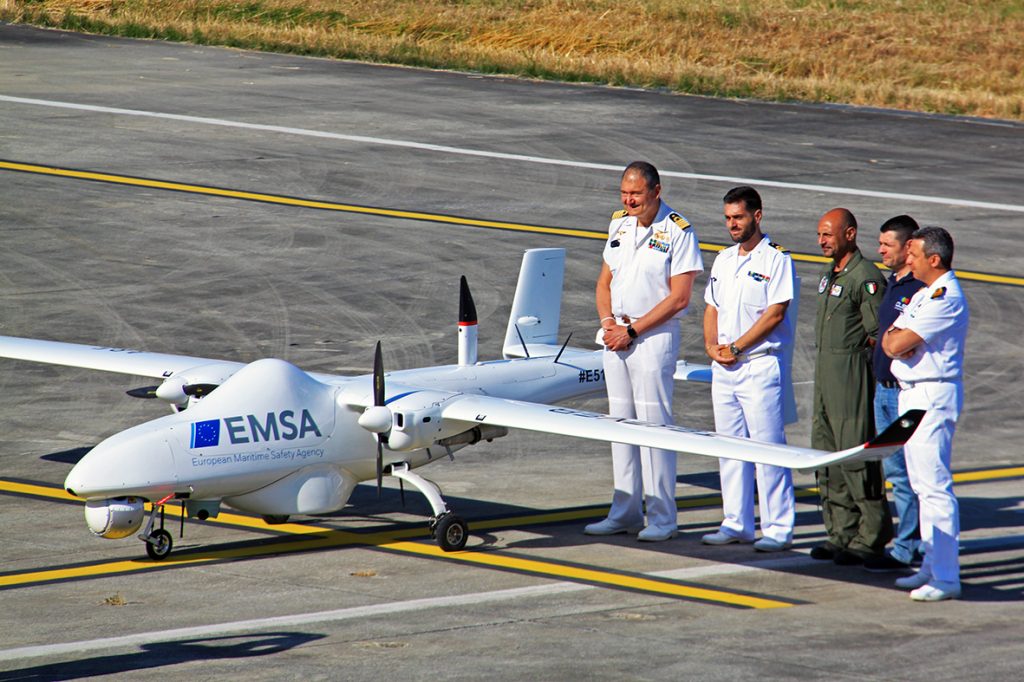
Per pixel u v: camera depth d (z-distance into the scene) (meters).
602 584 32.66
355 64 122.75
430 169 86.75
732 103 112.88
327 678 26.00
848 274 33.12
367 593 31.84
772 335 35.00
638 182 35.31
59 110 97.81
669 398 36.22
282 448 34.59
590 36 132.62
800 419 49.50
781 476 35.66
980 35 147.12
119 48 124.31
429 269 66.88
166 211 75.31
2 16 134.12
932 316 30.20
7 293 60.81
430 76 118.94
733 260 35.38
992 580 33.00
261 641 28.30
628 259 36.12
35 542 35.72
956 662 26.92
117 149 88.06
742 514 36.25
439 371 38.59
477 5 145.88
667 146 95.44
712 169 89.00
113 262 66.25
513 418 34.31
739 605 31.00
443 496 41.06
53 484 40.81
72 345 43.69
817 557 34.81
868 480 33.38
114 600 31.16
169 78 111.62
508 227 74.62
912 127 106.50
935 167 92.69
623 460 36.88
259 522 38.31
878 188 85.81
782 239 73.50
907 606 30.92
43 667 26.77
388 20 136.88
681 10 146.25
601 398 51.72
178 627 29.27
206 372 37.09
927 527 31.39
